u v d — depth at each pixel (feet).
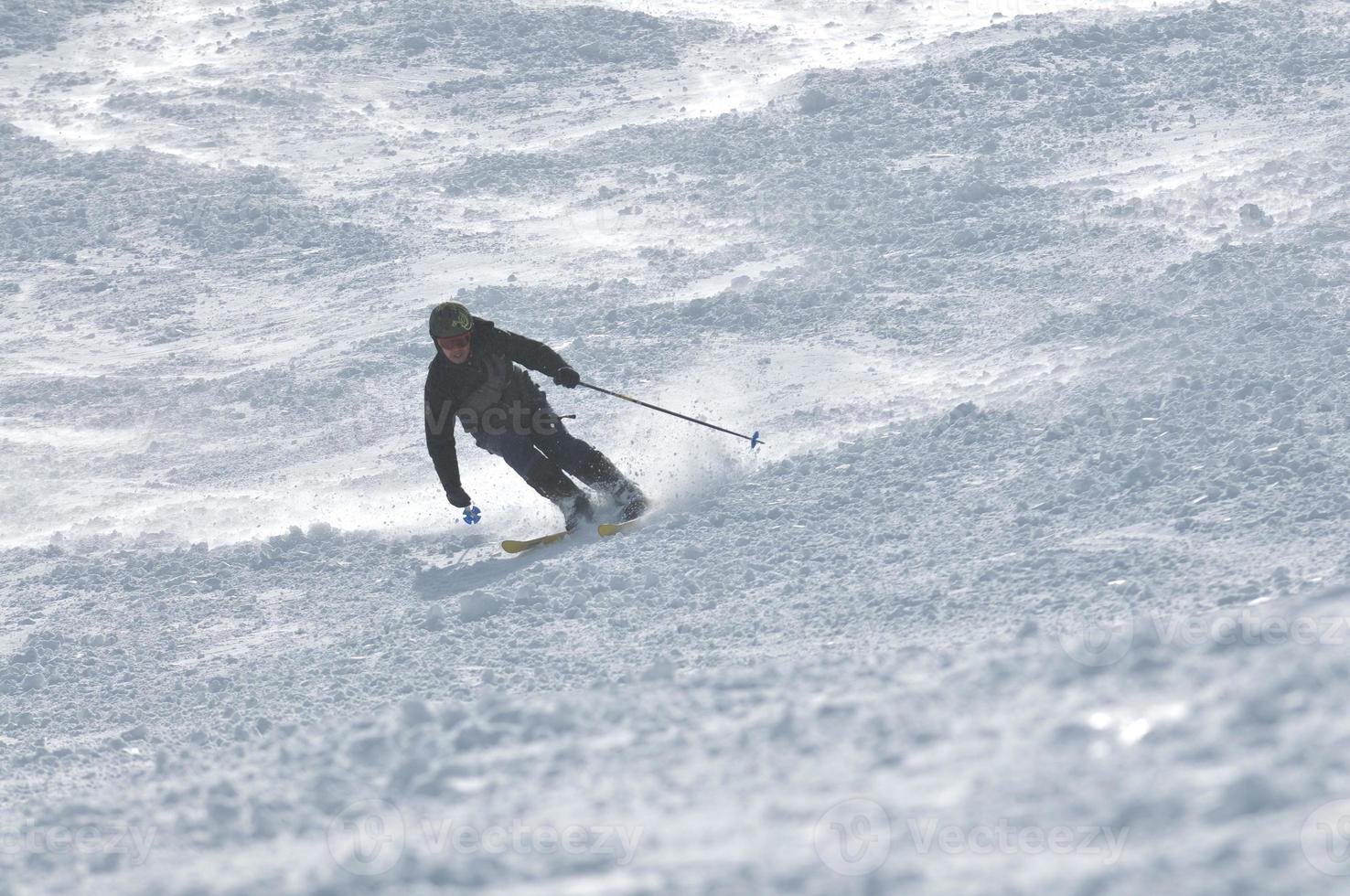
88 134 274.57
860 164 208.85
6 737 73.82
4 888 34.83
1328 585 55.06
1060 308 139.13
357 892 29.58
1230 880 23.53
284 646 82.58
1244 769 27.43
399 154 252.01
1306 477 73.00
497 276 185.98
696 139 234.17
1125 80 229.86
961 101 230.68
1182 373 98.58
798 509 88.63
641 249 187.93
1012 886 24.90
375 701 69.05
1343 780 26.21
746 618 71.36
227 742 65.62
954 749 32.07
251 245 213.87
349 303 184.75
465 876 29.55
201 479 132.36
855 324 146.72
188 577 99.71
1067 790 28.40
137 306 193.67
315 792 38.34
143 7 358.64
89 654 86.28
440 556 97.19
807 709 37.24
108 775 62.18
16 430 151.94
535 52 304.71
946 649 45.91
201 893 31.07
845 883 26.08
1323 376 89.97
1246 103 210.18
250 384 157.79
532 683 67.10
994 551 72.90
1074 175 189.47
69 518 124.57
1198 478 76.54
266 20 337.72
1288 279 122.42
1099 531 72.33
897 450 96.17
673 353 145.79
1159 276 136.05
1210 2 266.16
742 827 29.89
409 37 313.94
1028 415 97.14
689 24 315.58
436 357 93.15
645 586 80.53
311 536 104.99
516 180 228.02
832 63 277.85
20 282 207.00
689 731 37.88
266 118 275.80
